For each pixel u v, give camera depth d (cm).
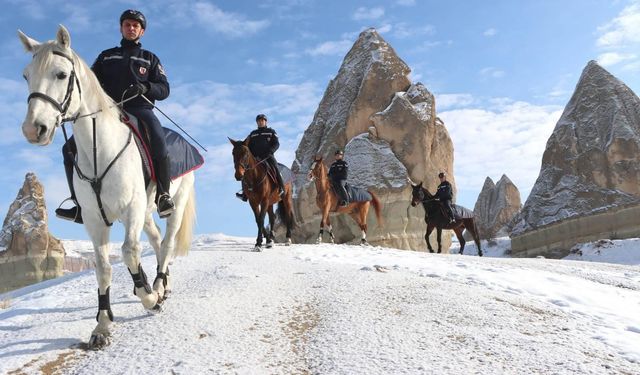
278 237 3178
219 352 484
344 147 3328
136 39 630
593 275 1202
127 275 880
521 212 4597
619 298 891
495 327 578
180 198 701
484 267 1128
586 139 4438
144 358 468
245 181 1391
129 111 596
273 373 447
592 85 4700
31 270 4481
